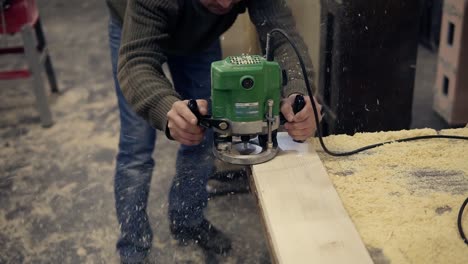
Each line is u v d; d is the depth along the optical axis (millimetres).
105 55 3633
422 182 1152
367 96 1881
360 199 1100
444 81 2473
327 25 1852
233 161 1222
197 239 1562
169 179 2066
